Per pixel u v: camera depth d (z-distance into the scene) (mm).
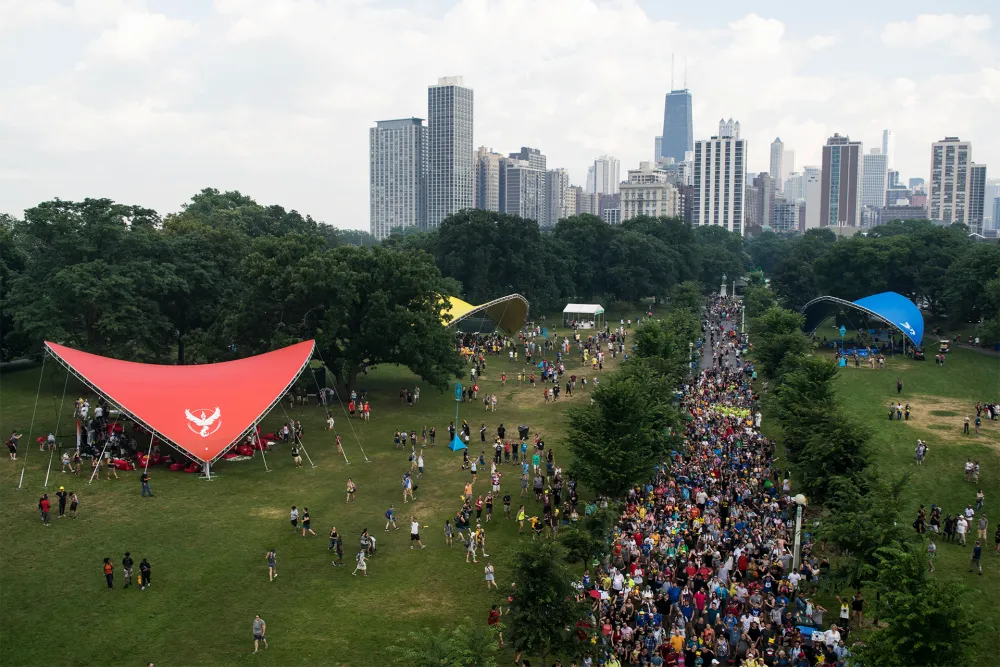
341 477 53938
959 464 57875
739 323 149500
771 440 59219
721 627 32844
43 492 48125
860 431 44344
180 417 53469
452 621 34688
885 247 134250
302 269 69562
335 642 32875
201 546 41688
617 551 38469
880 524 34938
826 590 36000
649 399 51125
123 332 71062
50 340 68312
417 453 59906
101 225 75562
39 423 62469
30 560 39188
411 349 70688
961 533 43750
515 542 43375
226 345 75938
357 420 69000
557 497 48719
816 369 54906
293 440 61531
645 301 189250
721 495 46500
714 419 64875
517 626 29625
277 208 144125
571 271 159125
